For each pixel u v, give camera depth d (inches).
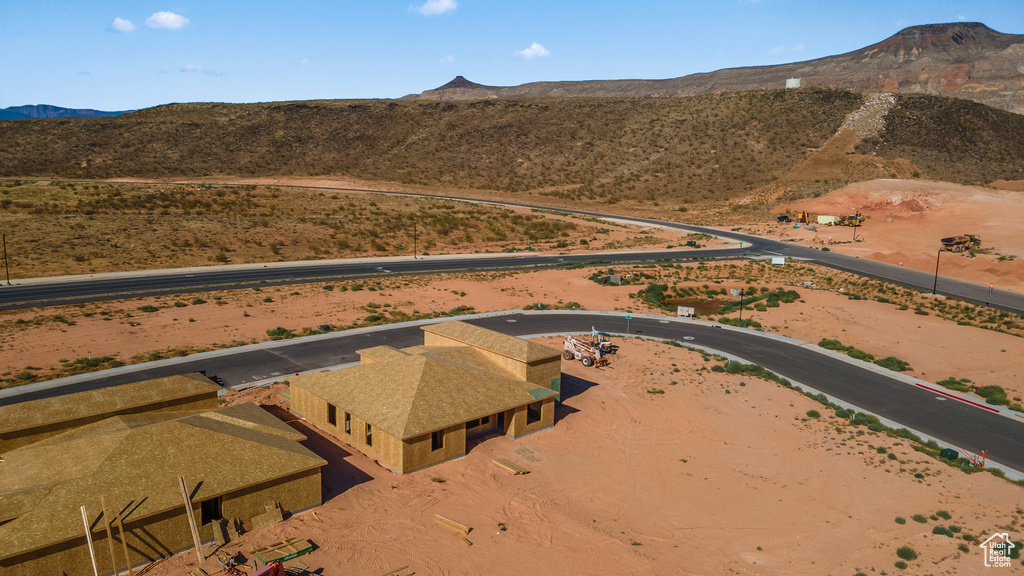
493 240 4210.1
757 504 1079.0
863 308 2591.0
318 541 885.2
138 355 1750.7
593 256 3683.6
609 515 1021.8
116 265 2928.2
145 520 805.9
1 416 1027.9
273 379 1599.4
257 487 915.4
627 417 1469.0
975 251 3376.0
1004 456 1318.9
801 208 4832.7
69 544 750.5
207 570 799.1
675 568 870.4
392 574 814.5
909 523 1018.7
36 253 2928.2
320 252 3555.6
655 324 2374.5
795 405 1587.1
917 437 1401.3
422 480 1095.6
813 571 871.7
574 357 1907.0
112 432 941.2
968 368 1913.1
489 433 1332.4
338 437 1251.8
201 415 1075.9
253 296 2433.6
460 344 1610.5
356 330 2110.0
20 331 1843.0
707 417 1485.0
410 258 3526.1
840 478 1186.0
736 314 2571.4
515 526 962.1
